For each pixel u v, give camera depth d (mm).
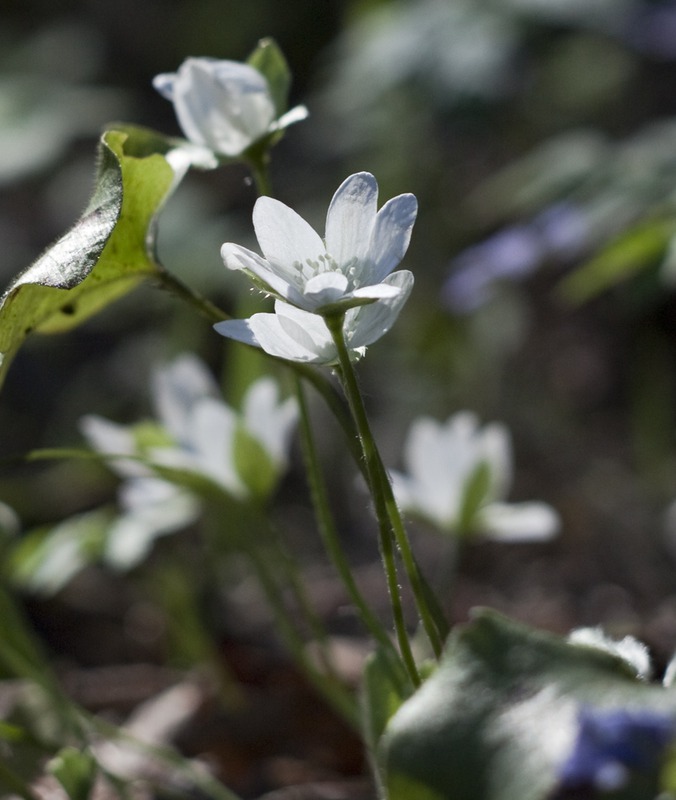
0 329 319
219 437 382
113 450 407
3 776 353
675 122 536
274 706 449
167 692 473
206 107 335
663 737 273
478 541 650
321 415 738
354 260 292
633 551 632
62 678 517
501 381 758
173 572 482
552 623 569
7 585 435
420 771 271
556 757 268
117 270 335
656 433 705
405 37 725
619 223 511
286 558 388
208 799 418
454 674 276
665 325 743
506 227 796
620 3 736
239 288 754
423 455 396
